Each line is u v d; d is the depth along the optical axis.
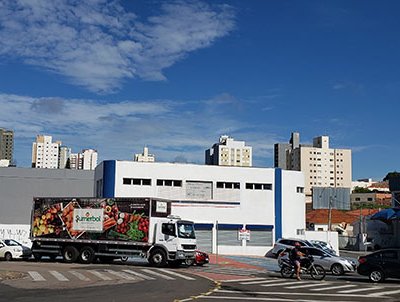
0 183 66.56
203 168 46.81
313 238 48.75
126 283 19.95
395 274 23.08
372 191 122.31
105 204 31.83
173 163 46.28
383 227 60.56
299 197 49.00
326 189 78.62
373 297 17.02
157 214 31.03
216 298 15.73
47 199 33.31
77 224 32.25
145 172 45.66
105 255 31.41
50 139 135.50
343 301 15.66
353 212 80.81
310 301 15.52
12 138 147.00
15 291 16.83
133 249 30.88
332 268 27.77
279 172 48.28
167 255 29.88
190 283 20.55
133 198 31.12
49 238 32.84
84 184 68.38
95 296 15.72
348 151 123.44
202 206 46.25
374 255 23.80
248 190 47.34
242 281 22.36
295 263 24.14
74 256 32.03
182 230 30.36
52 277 21.84
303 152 120.12
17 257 34.34
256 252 46.62
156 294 16.48
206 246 45.91
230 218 46.66
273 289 19.09
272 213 47.50
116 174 45.09
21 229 46.16
